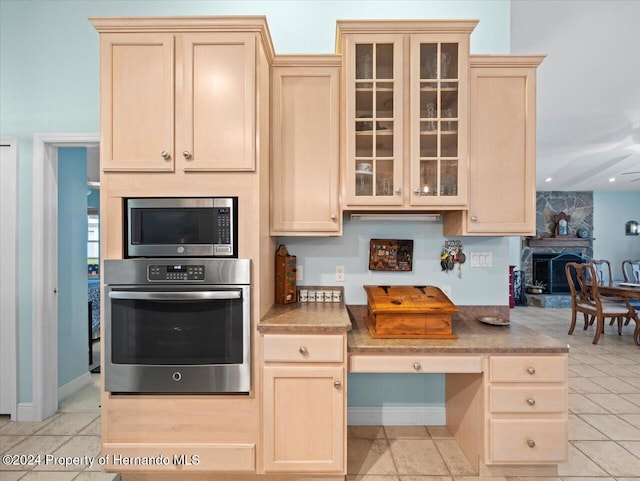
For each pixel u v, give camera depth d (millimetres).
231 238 1789
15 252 2443
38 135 2426
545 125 4281
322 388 1758
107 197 1798
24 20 2432
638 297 4344
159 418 1775
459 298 2395
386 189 2018
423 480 1886
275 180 2027
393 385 2422
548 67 3064
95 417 2510
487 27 2344
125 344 1765
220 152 1789
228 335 1761
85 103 2430
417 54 1961
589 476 1926
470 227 2039
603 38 2691
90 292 4406
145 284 1768
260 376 1774
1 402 2465
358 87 2006
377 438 2268
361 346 1807
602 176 6730
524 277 7812
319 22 2367
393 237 2393
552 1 2328
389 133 2006
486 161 2047
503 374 1782
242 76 1783
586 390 3084
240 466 1761
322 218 2041
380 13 2361
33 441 2221
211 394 1785
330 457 1761
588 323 5352
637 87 3391
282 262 2238
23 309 2465
